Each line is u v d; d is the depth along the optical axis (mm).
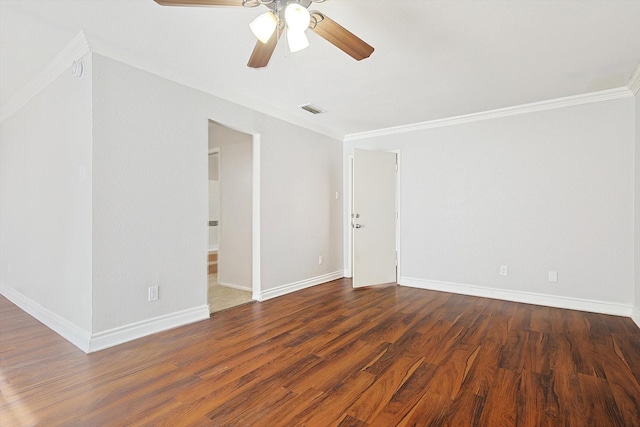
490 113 3961
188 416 1650
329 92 3383
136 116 2641
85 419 1615
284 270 4102
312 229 4559
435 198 4371
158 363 2213
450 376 2059
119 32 2271
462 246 4168
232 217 4609
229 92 3340
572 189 3520
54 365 2174
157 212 2787
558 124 3586
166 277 2854
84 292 2459
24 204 3426
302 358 2307
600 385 1942
